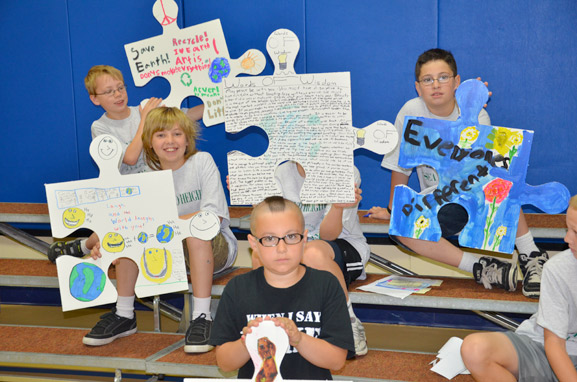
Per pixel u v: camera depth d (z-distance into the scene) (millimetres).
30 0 3447
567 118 2877
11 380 2939
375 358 2273
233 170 2219
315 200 2191
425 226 2213
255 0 3180
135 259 2305
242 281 1674
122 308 2570
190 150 2482
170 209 2297
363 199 3211
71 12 3404
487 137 2152
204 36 2855
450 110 2426
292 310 1611
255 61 2846
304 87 2174
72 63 3445
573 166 2900
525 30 2865
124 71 3387
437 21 2959
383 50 3051
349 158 2160
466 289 2350
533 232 2482
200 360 2248
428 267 3131
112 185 2281
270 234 1585
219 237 2510
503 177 2146
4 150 3635
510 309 2150
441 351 2168
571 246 1761
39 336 2602
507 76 2922
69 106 3490
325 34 3115
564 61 2840
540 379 1894
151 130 2385
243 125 2211
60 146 3543
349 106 2148
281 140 2195
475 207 2176
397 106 3084
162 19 2871
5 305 3754
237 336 1652
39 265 2916
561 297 1831
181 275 2318
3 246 3723
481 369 1857
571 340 1905
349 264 2354
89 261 2281
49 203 2254
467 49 2947
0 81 3562
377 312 3297
